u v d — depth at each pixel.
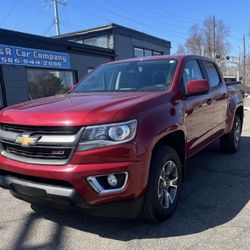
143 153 3.45
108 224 3.98
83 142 3.29
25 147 3.52
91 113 3.36
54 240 3.67
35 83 12.55
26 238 3.73
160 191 3.86
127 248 3.46
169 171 4.05
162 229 3.83
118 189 3.34
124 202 3.39
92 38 17.81
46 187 3.40
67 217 4.19
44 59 12.73
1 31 11.03
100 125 3.30
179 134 4.36
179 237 3.65
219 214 4.19
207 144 5.50
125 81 4.87
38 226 4.00
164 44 22.03
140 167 3.43
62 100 4.15
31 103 4.17
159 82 4.61
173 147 4.38
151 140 3.56
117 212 3.42
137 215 3.57
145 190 3.54
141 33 19.33
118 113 3.38
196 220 4.04
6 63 11.30
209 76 5.82
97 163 3.29
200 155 7.05
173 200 4.14
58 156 3.37
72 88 5.34
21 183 3.58
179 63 4.88
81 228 3.91
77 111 3.42
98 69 5.55
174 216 4.15
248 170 5.97
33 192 3.53
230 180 5.46
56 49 13.27
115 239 3.65
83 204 3.32
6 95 11.35
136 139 3.42
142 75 4.84
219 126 6.05
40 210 4.43
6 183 3.75
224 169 6.07
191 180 5.51
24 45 11.93
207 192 4.95
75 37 18.34
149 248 3.45
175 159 4.14
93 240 3.64
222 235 3.67
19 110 3.79
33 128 3.50
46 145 3.40
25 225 4.04
